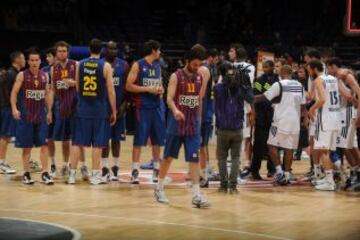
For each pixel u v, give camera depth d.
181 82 8.34
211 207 8.43
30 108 9.78
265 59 11.62
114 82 10.27
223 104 9.27
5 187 9.67
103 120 9.92
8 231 6.84
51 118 10.23
